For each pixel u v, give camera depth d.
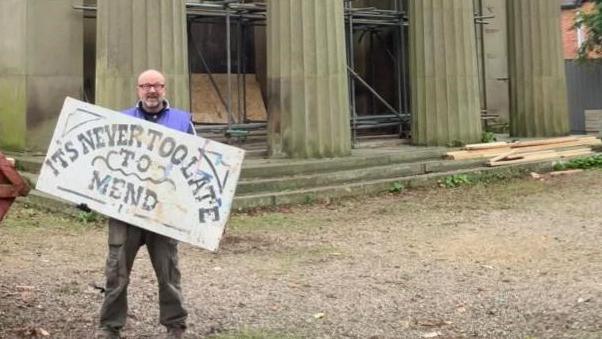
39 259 8.23
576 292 6.82
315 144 13.81
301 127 13.74
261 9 16.59
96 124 5.08
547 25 19.06
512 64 19.34
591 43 26.22
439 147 16.38
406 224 10.58
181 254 8.60
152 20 12.16
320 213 11.47
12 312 6.11
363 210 11.73
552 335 5.64
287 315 6.24
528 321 6.02
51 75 15.12
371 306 6.52
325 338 5.66
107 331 5.15
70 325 5.82
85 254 8.53
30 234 9.66
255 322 6.03
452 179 14.31
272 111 13.95
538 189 13.83
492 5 22.33
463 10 16.72
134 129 5.09
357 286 7.20
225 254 8.62
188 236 5.06
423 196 13.09
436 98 16.53
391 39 19.70
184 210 5.07
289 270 7.85
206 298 6.71
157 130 5.10
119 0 12.03
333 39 14.04
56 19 15.18
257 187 12.14
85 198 5.03
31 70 14.88
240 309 6.39
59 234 9.70
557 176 15.53
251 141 17.12
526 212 11.45
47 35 15.07
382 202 12.48
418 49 16.69
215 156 5.12
